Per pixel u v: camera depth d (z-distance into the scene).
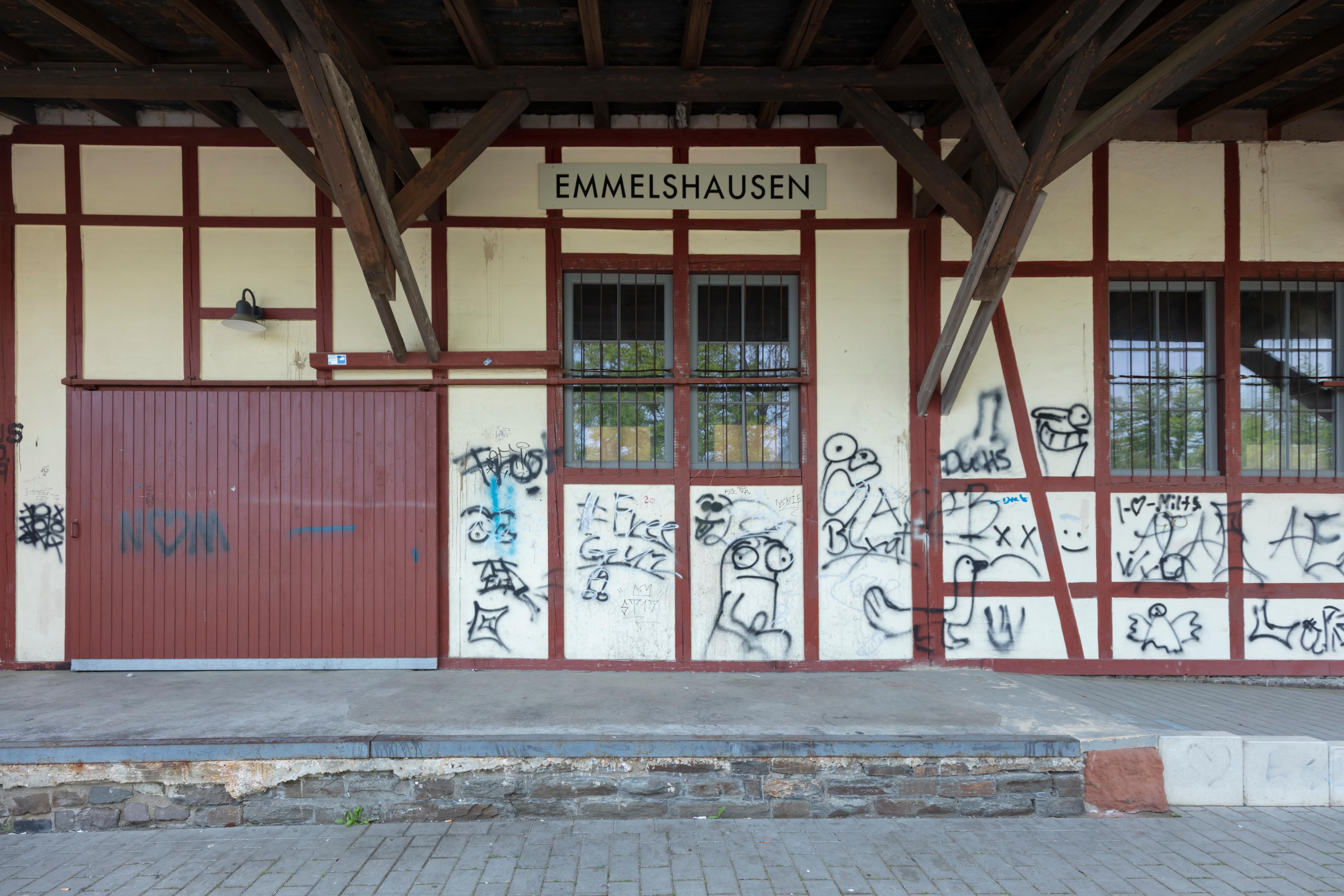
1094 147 4.09
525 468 5.50
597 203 5.54
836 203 5.57
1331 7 4.31
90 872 3.29
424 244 5.49
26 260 5.40
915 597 5.51
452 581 5.48
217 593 5.41
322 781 3.83
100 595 5.39
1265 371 5.66
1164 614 5.52
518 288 5.52
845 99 4.83
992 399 5.55
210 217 5.43
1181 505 5.55
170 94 4.80
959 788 3.89
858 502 5.52
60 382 5.40
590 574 5.49
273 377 5.46
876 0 4.25
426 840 3.59
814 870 3.29
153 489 5.40
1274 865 3.34
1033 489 5.54
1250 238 5.62
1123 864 3.35
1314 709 4.81
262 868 3.31
